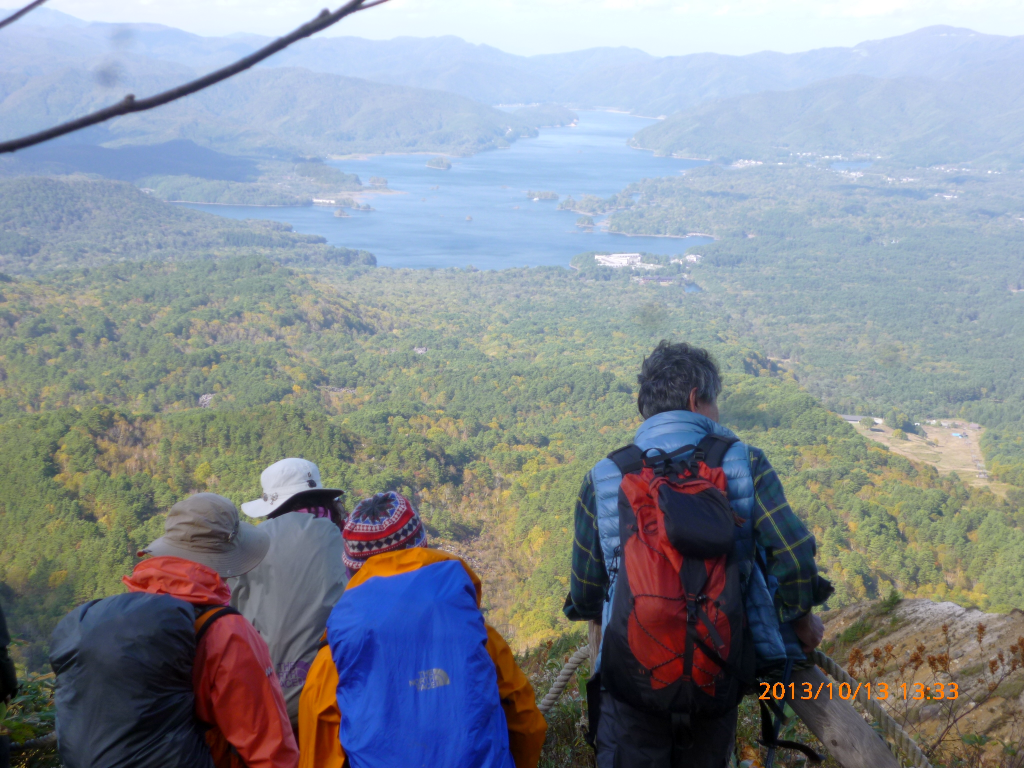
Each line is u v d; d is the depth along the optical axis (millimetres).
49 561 61625
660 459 2018
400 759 1748
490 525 82750
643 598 1790
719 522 1825
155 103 689
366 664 1842
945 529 81438
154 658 1884
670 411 2162
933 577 75312
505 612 63625
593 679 2078
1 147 663
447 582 1978
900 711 3523
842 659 4617
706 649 1759
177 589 2113
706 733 1960
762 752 2848
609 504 2033
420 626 1860
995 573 73000
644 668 1790
